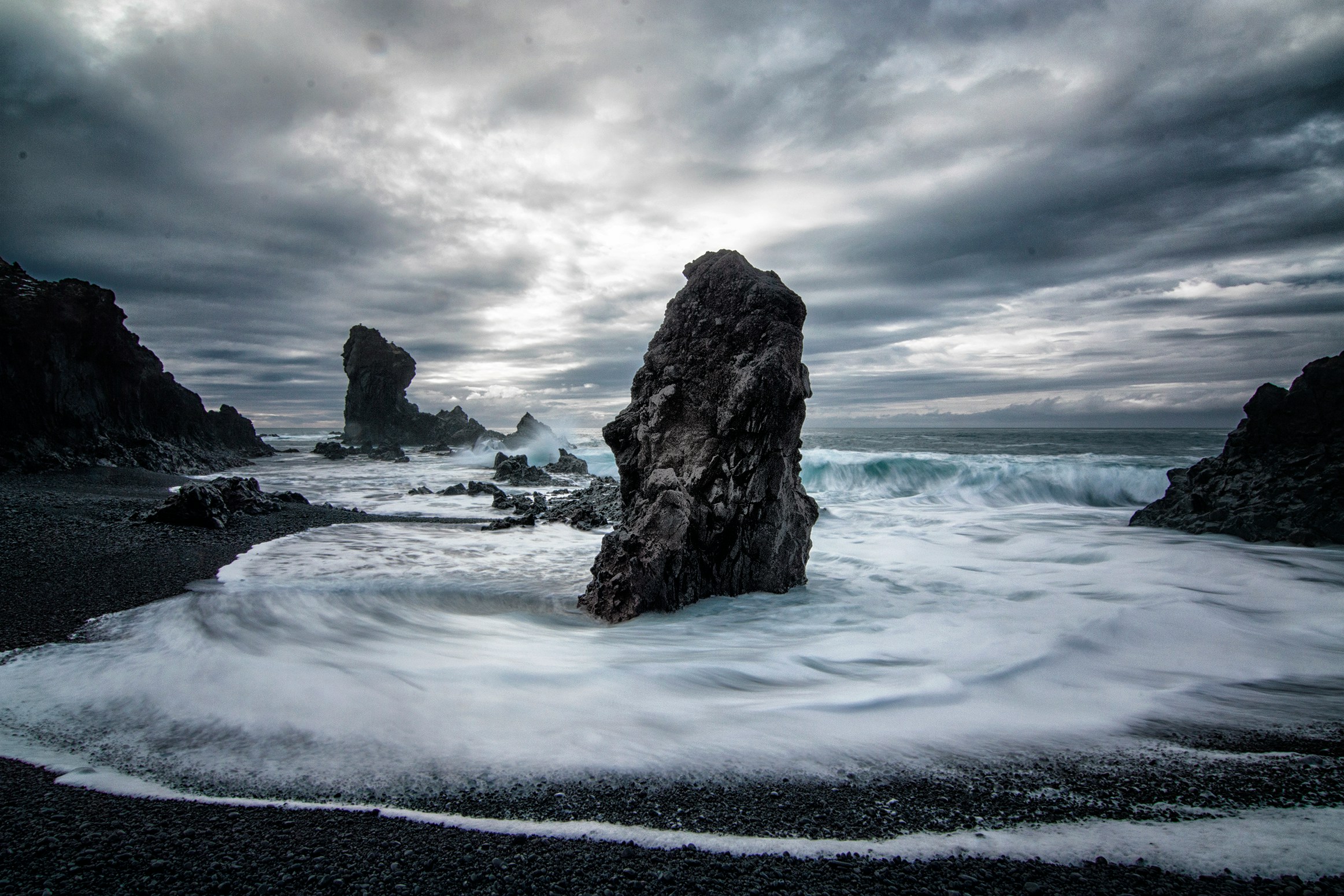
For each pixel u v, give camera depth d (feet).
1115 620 28.45
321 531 52.03
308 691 18.30
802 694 20.22
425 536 51.85
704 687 20.70
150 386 119.03
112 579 31.96
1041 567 42.22
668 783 14.35
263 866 10.77
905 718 18.39
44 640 22.50
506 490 98.02
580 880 10.70
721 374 35.35
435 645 24.39
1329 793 14.51
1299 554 42.65
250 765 14.48
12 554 36.32
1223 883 11.21
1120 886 11.09
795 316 35.68
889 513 69.56
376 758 14.93
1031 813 13.53
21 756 14.67
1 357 81.25
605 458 157.99
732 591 34.81
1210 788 14.70
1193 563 41.09
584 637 27.14
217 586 31.35
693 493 34.19
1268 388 52.54
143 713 16.88
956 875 11.28
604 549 33.40
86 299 93.97
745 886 10.74
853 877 11.10
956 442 209.87
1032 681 21.89
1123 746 16.90
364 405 220.23
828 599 34.01
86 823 11.98
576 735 16.56
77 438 91.61
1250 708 19.75
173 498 49.73
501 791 13.79
